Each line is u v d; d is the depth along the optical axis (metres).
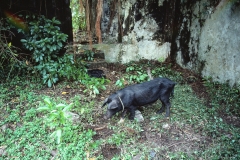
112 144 3.43
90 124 3.87
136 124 3.81
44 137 3.50
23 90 4.67
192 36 5.72
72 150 3.27
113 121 3.95
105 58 6.11
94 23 5.95
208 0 5.11
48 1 5.36
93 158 3.18
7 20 4.96
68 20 5.79
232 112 4.26
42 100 4.41
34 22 5.07
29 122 3.76
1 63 5.02
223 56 4.88
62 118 3.20
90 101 4.48
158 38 6.29
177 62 6.36
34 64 5.37
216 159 3.14
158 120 3.97
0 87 4.71
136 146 3.39
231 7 4.55
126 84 5.24
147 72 5.73
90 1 5.76
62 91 4.79
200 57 5.55
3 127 3.69
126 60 6.27
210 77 5.27
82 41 6.01
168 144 3.47
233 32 4.59
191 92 4.95
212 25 5.08
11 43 5.23
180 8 5.98
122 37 6.04
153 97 3.87
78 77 5.04
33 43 4.92
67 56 5.19
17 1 5.08
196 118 4.03
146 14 5.97
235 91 4.58
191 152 3.31
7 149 3.32
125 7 5.79
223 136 3.55
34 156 3.22
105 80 5.15
